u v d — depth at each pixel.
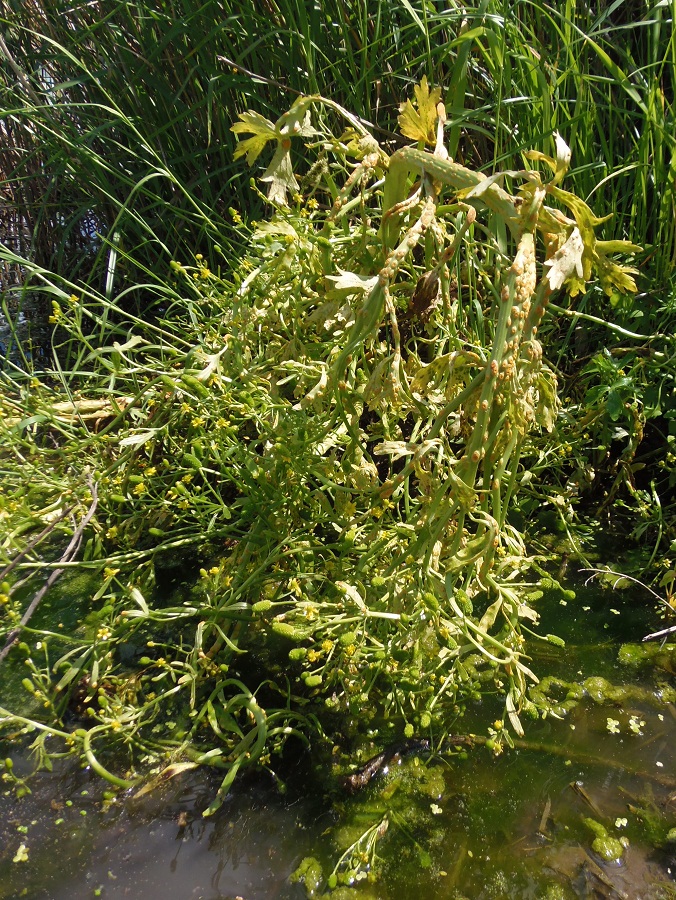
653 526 0.51
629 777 0.35
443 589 0.35
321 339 0.45
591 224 0.33
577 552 0.49
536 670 0.42
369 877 0.32
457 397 0.33
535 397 0.34
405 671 0.36
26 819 0.35
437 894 0.31
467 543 0.35
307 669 0.42
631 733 0.38
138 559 0.51
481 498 0.36
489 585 0.37
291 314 0.44
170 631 0.45
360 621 0.37
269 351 0.47
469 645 0.37
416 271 0.49
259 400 0.47
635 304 0.53
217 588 0.41
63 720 0.40
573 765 0.36
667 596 0.45
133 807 0.35
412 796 0.35
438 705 0.39
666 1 0.52
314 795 0.35
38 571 0.47
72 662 0.43
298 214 0.45
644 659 0.42
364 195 0.40
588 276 0.35
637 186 0.54
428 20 0.55
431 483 0.36
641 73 0.56
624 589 0.47
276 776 0.36
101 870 0.33
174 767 0.36
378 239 0.40
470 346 0.50
